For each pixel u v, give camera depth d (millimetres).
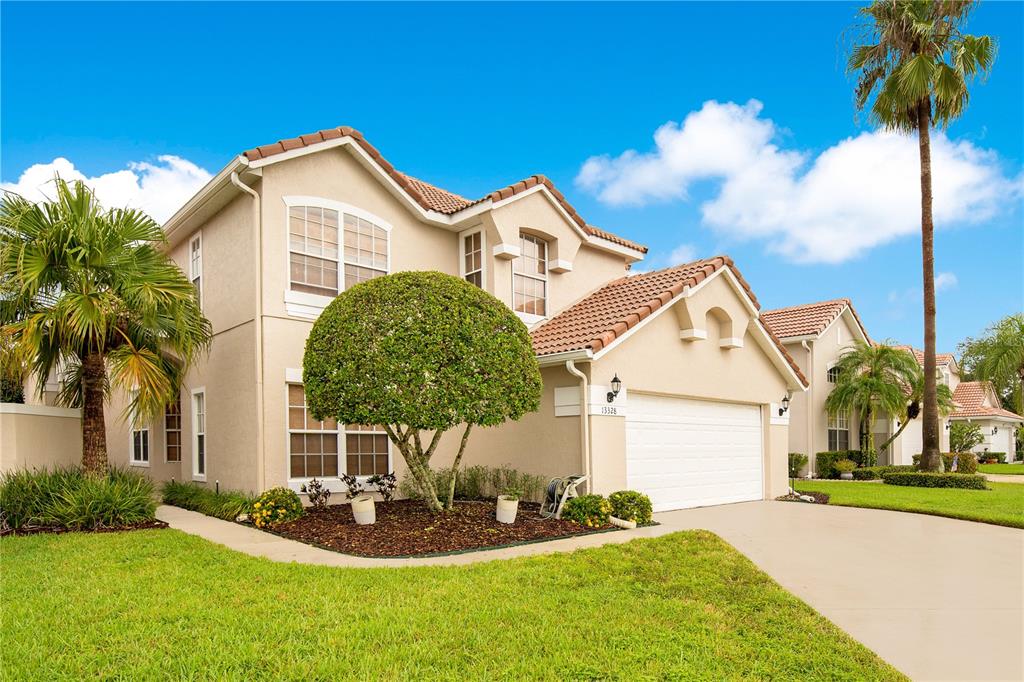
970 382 46125
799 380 17922
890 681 4922
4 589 6660
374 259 14031
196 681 4570
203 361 14086
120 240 10938
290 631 5469
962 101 21312
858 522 12406
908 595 7262
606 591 6918
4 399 14820
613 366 12938
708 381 15320
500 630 5629
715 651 5359
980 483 19266
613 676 4797
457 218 15070
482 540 9539
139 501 10852
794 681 4883
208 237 14195
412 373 9688
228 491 12812
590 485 12242
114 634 5371
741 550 9570
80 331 9984
